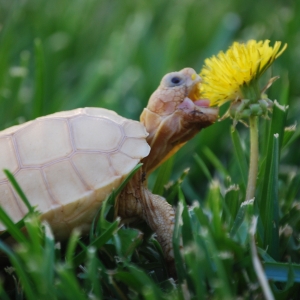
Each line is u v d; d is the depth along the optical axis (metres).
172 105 0.66
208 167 0.79
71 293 0.60
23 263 0.62
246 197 0.66
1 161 0.65
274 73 0.85
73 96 0.84
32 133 0.65
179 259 0.62
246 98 0.64
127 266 0.62
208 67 0.65
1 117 0.80
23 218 0.63
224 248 0.62
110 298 0.63
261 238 0.65
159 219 0.65
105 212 0.64
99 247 0.62
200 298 0.61
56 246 0.63
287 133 0.68
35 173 0.64
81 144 0.65
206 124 0.66
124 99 0.84
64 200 0.64
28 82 0.89
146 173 0.67
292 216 0.67
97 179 0.64
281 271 0.62
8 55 0.85
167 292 0.62
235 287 0.62
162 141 0.66
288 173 0.75
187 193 0.74
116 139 0.65
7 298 0.62
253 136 0.65
